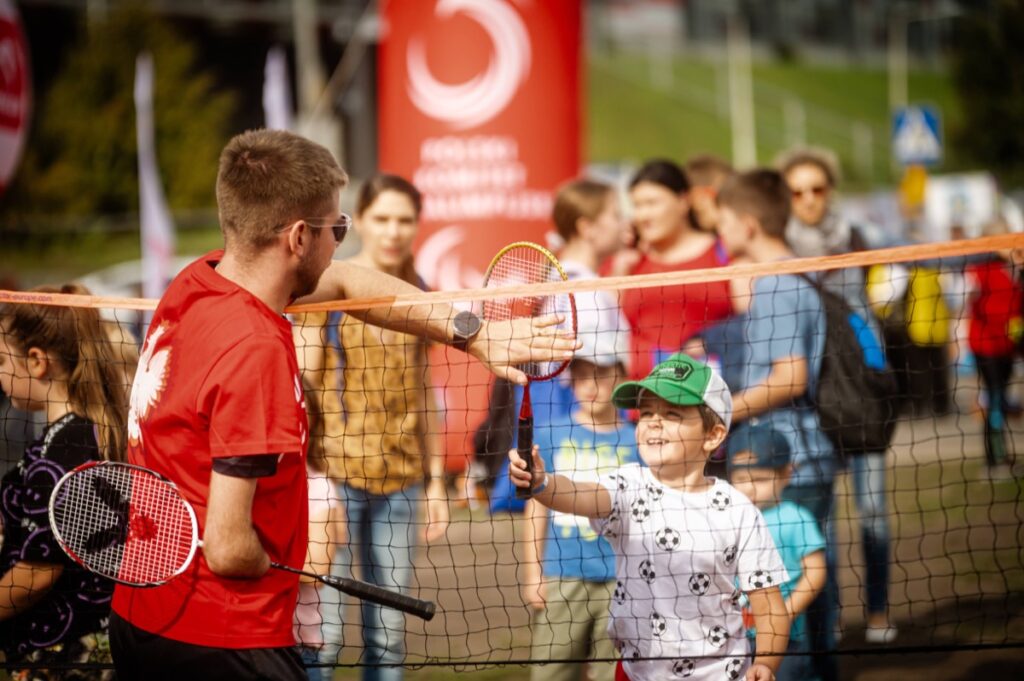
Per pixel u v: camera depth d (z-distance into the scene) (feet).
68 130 100.63
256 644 10.02
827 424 16.74
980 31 135.44
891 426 17.71
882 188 169.89
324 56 148.87
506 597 20.30
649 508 12.95
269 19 142.92
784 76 227.40
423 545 18.90
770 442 16.44
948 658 19.01
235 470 9.61
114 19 107.65
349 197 61.77
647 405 13.17
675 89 205.36
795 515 15.55
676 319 19.45
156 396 10.16
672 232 20.72
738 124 190.90
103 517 10.17
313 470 16.16
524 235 33.58
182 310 10.29
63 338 13.23
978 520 28.04
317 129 108.17
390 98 34.19
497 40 33.14
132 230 93.76
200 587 10.02
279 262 10.30
